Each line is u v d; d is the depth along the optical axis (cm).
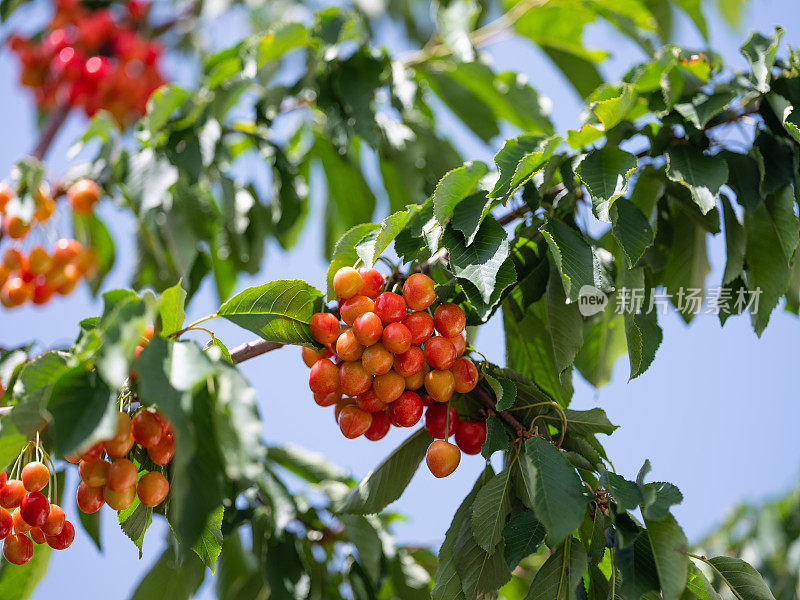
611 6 167
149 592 153
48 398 118
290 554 154
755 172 138
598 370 147
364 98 159
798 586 189
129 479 123
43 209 157
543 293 137
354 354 126
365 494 133
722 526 215
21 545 126
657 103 140
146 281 170
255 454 116
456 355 128
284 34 160
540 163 133
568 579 127
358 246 129
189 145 160
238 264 172
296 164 175
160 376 117
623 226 133
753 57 138
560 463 126
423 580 155
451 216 130
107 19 193
